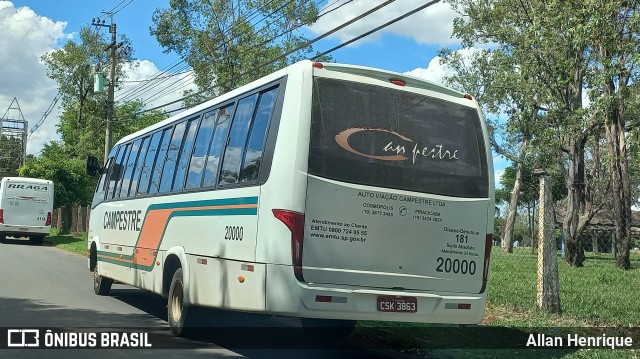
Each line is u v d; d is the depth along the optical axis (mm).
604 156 19469
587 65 16203
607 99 12367
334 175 6168
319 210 6055
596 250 35750
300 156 6059
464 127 7000
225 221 6945
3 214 29797
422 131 6727
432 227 6582
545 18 15805
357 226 6199
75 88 53156
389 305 6246
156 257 8898
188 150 8477
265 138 6484
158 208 9016
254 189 6438
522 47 17625
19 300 11094
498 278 15188
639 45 12148
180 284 8164
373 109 6504
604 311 9781
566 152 20031
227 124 7492
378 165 6398
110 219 11453
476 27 26266
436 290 6566
